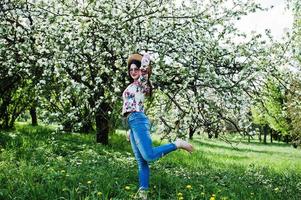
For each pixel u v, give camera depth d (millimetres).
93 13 9758
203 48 10359
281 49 10836
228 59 10492
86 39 9828
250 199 6090
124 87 10531
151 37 11156
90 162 7898
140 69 5305
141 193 5199
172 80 10617
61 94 10578
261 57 10586
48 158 8109
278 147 39906
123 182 6070
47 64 9883
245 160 17672
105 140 14492
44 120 10805
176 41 11102
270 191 6996
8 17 11227
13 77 13695
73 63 10375
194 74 9875
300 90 11281
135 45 9938
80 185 5348
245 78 10164
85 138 15344
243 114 10664
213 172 9539
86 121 10797
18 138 11211
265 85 10508
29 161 7695
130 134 5469
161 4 10844
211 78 9758
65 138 14164
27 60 10594
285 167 14242
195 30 10875
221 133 10211
